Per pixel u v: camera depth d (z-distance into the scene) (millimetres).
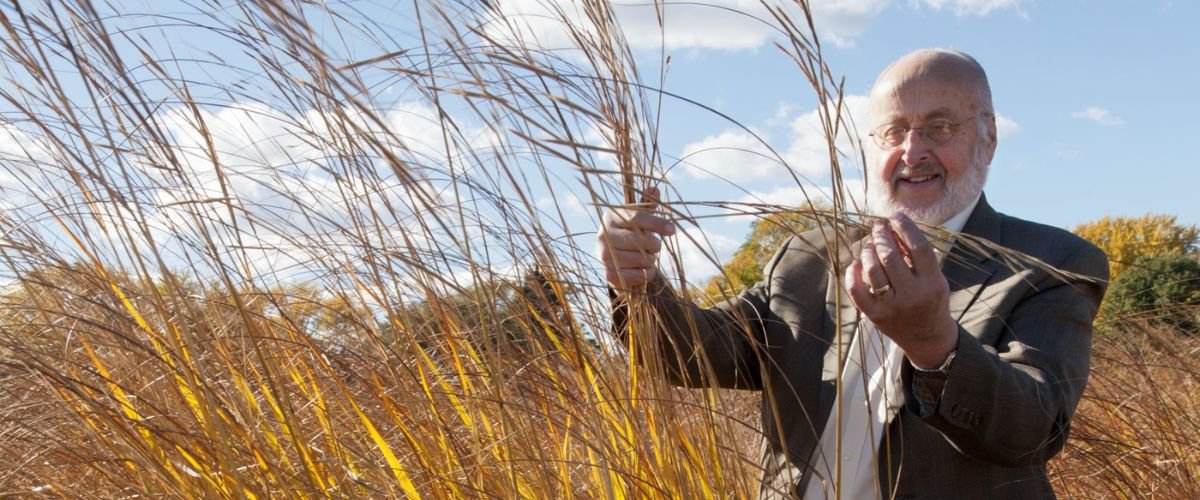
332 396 1699
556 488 1570
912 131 1803
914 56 1854
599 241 1485
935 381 1402
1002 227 1803
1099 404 2773
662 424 1487
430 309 1610
